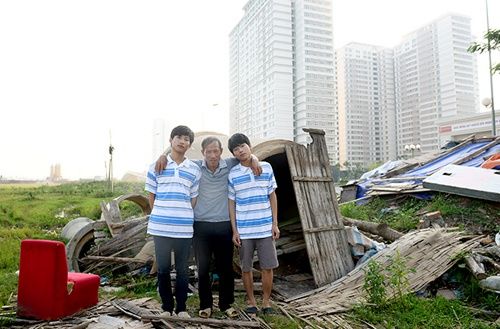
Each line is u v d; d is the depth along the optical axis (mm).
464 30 52000
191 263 6180
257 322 4215
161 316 4234
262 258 4496
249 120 62219
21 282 4527
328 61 54312
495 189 7457
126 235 7082
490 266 5500
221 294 4535
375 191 10109
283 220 7645
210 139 4434
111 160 30656
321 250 5844
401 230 7742
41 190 32062
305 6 52906
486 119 26734
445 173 8891
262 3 56219
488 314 4520
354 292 5074
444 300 4777
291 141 6230
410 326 4188
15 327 4270
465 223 7312
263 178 4531
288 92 54531
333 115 55156
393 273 5109
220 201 4500
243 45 63250
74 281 4691
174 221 4176
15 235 11281
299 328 4160
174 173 4262
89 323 4281
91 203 20656
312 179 6262
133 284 5836
